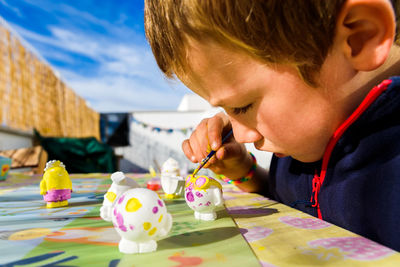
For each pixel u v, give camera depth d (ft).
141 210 1.18
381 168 1.44
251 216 1.82
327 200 1.82
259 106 1.40
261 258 1.08
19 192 3.07
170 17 1.27
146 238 1.18
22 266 1.05
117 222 1.20
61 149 14.37
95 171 14.94
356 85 1.39
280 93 1.32
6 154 9.15
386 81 1.36
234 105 1.41
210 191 1.72
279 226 1.54
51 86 15.67
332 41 1.15
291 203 2.54
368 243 1.21
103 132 19.95
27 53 13.12
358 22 1.10
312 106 1.38
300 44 1.13
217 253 1.15
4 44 10.92
